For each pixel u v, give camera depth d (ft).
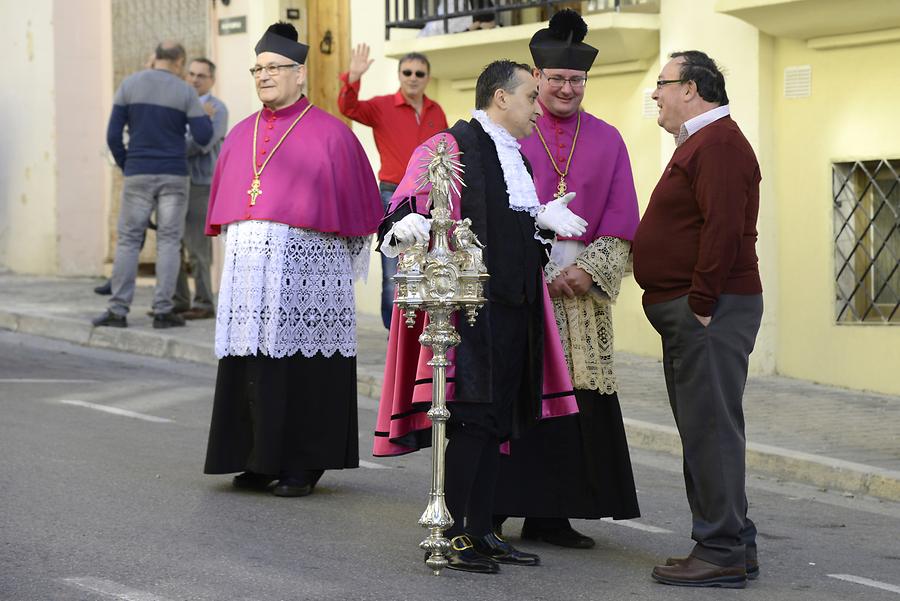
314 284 30.71
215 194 31.32
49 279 73.15
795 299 46.78
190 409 40.91
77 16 74.08
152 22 70.79
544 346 25.50
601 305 27.04
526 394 25.41
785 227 46.96
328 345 30.76
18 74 76.13
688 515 30.37
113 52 73.61
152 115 53.21
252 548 25.67
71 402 41.14
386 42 56.18
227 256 30.66
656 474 34.91
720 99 24.30
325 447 30.60
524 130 25.40
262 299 30.25
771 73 46.91
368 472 33.73
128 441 35.55
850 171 45.57
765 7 44.42
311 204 30.50
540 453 26.55
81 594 22.18
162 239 54.08
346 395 30.96
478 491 24.99
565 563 25.67
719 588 24.22
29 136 75.72
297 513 28.78
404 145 48.08
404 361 25.16
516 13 54.70
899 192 44.62
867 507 32.19
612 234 27.27
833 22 43.93
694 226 24.26
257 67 31.12
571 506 26.50
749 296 24.36
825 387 45.52
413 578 23.97
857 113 44.91
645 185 50.75
